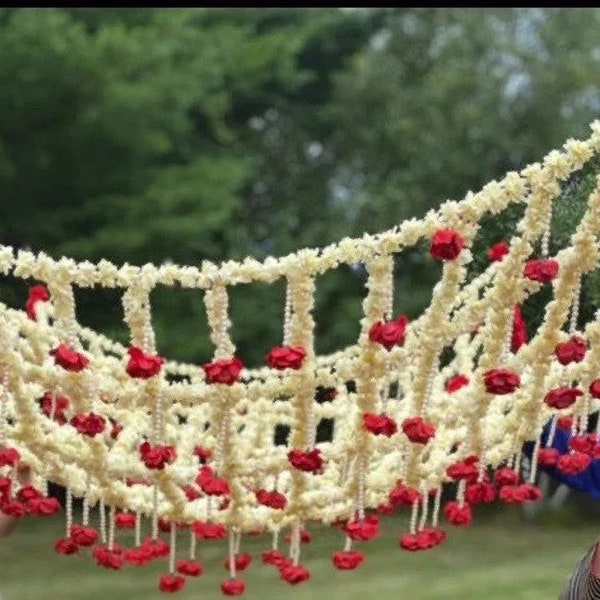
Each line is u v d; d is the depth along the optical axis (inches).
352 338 641.6
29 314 172.6
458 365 179.5
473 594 404.8
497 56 779.4
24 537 406.3
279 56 792.3
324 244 741.9
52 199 672.4
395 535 161.6
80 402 145.0
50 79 656.4
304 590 423.5
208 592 404.2
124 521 162.1
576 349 141.1
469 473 145.9
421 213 728.3
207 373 139.9
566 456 149.7
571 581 158.9
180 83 699.4
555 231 146.3
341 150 828.6
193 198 678.5
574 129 730.8
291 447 145.0
